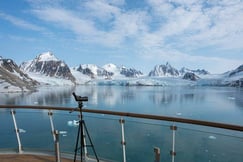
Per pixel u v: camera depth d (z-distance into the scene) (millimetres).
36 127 13875
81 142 2926
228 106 58438
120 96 96125
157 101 73750
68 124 14773
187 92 126312
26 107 3689
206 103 66812
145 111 48562
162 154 13445
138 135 14906
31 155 3398
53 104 57031
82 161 3055
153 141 14812
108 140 14695
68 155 3367
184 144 14680
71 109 3363
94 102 67875
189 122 2506
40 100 71500
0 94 103688
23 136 12898
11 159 3229
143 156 13430
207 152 13578
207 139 14891
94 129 15141
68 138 12859
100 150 13055
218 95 100938
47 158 3264
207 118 38969
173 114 44219
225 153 13367
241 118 38625
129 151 13812
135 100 77375
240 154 13039
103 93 118500
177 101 74125
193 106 58625
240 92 124000
